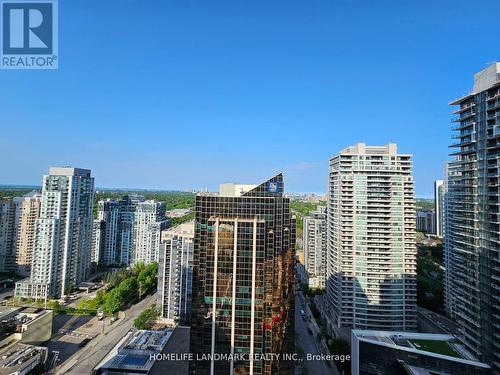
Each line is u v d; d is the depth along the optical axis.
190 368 130.25
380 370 147.62
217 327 129.75
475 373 131.38
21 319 182.62
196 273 132.12
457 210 159.00
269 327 132.12
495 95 133.12
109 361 163.75
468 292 147.62
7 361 148.25
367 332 162.50
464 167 153.38
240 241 130.25
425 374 135.38
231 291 129.88
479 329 137.88
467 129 152.25
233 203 136.00
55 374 162.88
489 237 135.12
